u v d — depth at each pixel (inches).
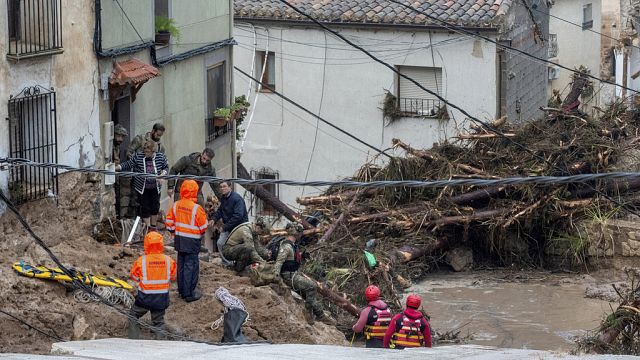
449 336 1071.6
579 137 1358.3
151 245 804.0
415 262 1299.2
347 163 1806.1
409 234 1301.7
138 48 1125.7
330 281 1125.1
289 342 866.8
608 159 1358.3
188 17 1286.9
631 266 1307.8
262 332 861.8
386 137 1774.1
